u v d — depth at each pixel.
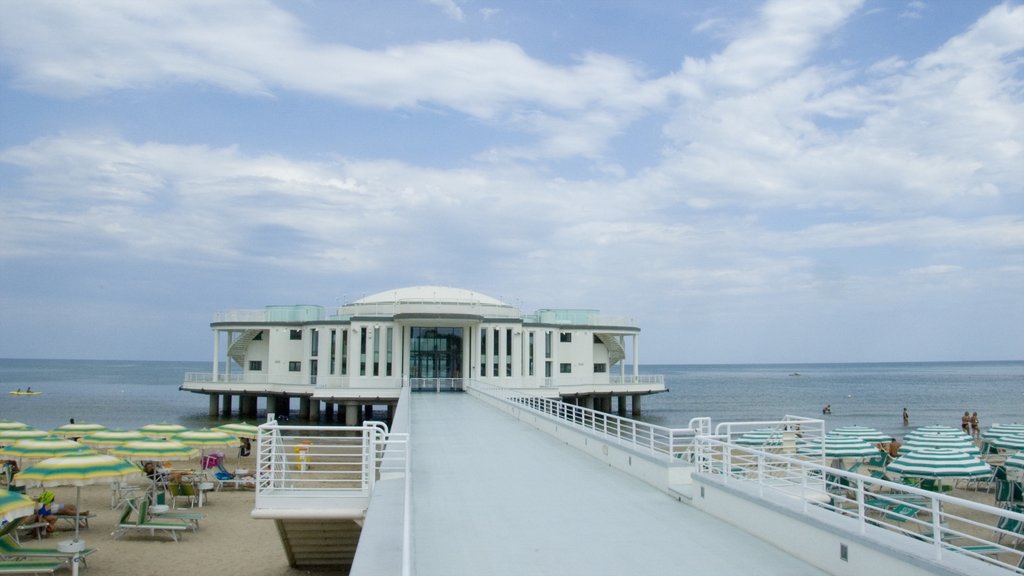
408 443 14.31
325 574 17.64
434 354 53.53
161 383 144.38
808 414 74.56
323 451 38.38
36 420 61.88
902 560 8.04
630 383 64.12
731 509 11.80
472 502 13.33
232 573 17.64
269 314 60.50
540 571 9.20
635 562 9.64
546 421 24.95
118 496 25.11
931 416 71.69
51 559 17.05
